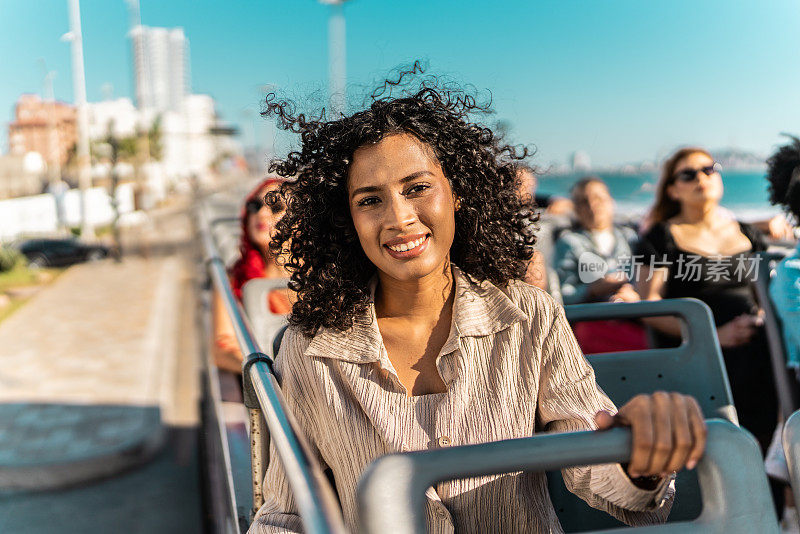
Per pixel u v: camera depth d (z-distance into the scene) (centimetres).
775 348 235
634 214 300
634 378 185
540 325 126
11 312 1366
